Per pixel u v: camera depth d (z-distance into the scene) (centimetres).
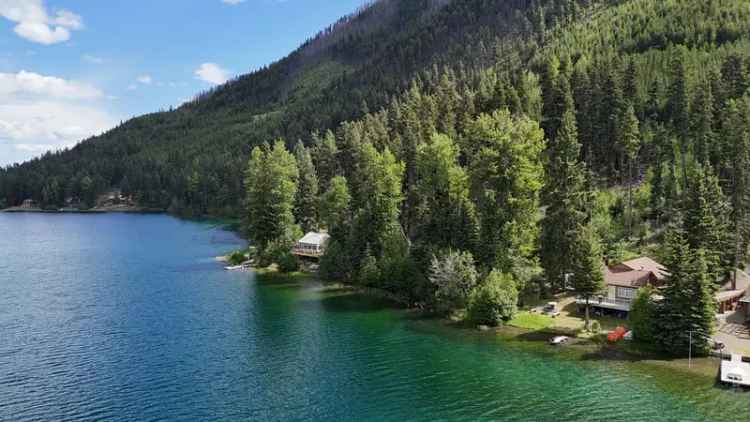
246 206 13312
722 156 10588
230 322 7812
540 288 8444
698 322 6084
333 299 9156
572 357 6188
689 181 9950
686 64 15112
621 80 14275
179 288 10019
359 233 10538
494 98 13800
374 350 6588
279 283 10412
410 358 6294
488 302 7431
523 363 6050
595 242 7800
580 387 5366
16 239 17462
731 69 13212
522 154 8650
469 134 11394
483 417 4816
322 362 6209
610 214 10994
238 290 9844
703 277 6109
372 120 17912
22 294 9569
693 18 18825
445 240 9081
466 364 6069
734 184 8831
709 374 5603
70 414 4988
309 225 14238
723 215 8594
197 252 14262
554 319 7544
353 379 5716
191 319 7969
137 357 6400
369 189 10788
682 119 12581
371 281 9681
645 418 4697
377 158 10631
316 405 5119
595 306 7725
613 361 6041
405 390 5422
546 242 8650
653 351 6322
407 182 12631
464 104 14988
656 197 10994
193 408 5088
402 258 9156
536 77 16675
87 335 7238
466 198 9488
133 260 13100
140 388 5531
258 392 5419
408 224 11588
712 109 12425
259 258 12256
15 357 6419
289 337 7112
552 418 4759
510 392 5309
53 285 10325
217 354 6500
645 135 12700
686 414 4744
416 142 12762
